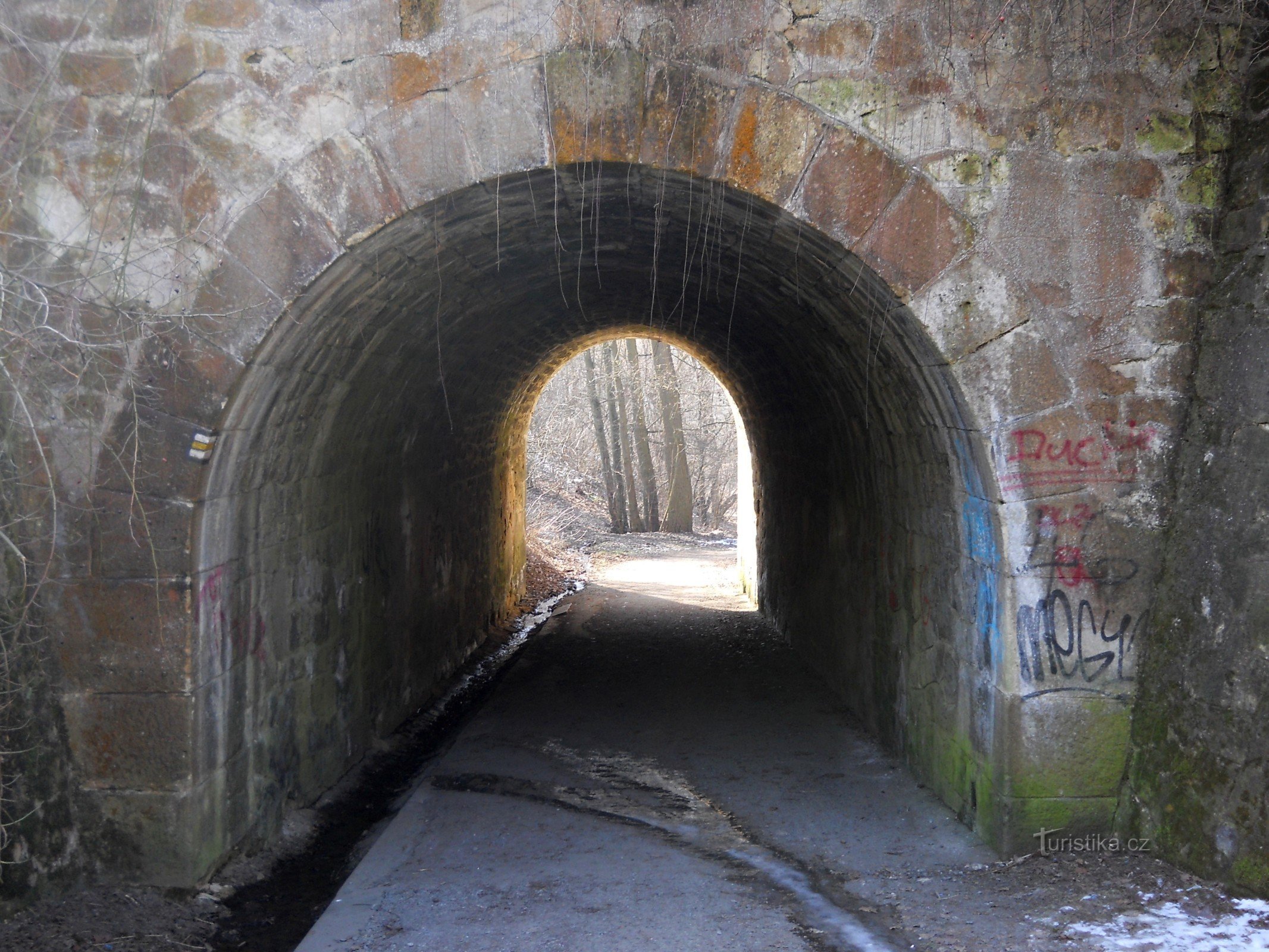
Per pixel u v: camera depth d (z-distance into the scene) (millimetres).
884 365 5066
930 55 4137
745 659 9414
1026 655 4238
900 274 4176
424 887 4430
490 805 5555
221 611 4461
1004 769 4297
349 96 4098
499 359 9453
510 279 6621
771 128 4117
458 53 4074
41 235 4145
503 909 4188
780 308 6246
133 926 3977
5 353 4055
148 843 4234
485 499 10875
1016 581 4246
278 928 4242
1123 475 4250
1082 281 4211
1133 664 4277
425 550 8227
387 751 6922
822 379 6801
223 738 4520
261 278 4137
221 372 4145
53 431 4148
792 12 4109
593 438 31641
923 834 4832
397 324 5664
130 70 4109
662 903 4238
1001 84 4156
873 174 4148
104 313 4148
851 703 7395
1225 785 3885
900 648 6000
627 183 4445
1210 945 3496
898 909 4035
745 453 13914
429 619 8383
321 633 5805
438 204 4199
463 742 6770
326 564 5871
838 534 7762
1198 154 4215
